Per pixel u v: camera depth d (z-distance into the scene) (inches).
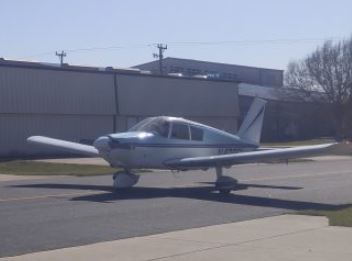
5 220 596.7
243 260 430.6
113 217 621.9
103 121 1902.1
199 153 896.3
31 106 1734.7
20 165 1326.3
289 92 2960.1
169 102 2054.6
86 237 513.3
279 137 2893.7
